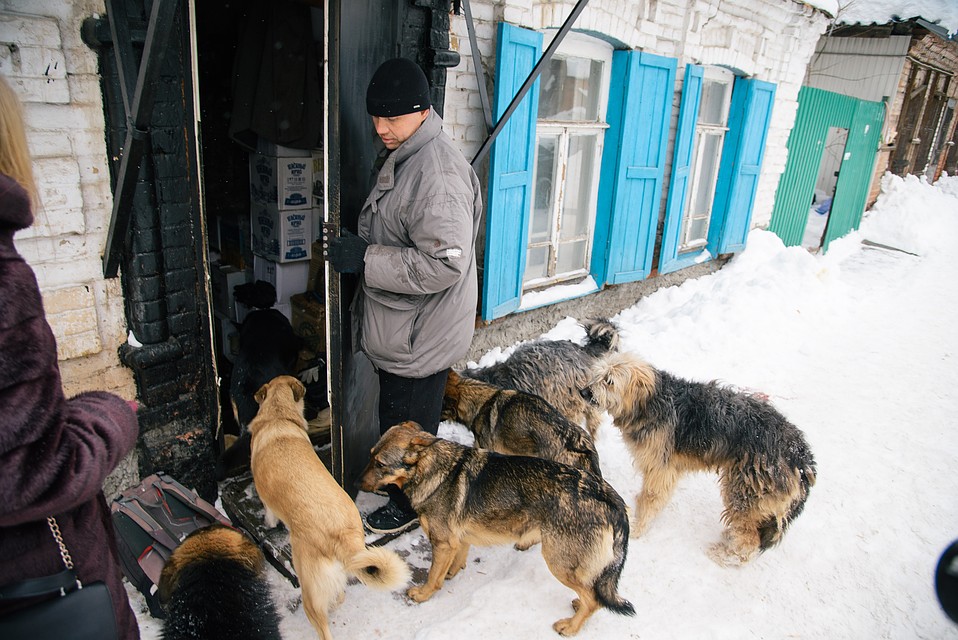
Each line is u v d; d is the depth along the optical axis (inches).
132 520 104.3
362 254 102.9
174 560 89.1
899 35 456.1
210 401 123.0
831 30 467.2
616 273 240.7
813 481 127.8
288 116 167.2
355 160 112.8
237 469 135.7
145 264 107.1
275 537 117.6
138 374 113.3
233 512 124.3
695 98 247.1
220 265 198.2
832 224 427.5
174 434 120.1
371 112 98.1
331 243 101.9
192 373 119.6
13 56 88.5
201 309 115.8
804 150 362.0
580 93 213.8
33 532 47.0
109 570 54.7
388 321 108.1
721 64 260.8
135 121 87.5
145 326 110.1
